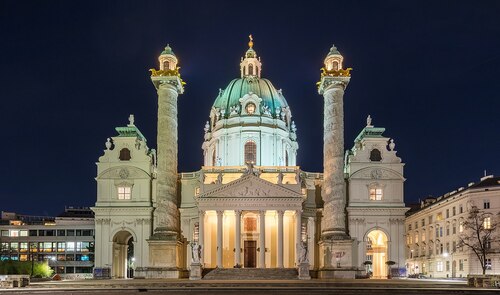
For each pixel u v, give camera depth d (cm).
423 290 5097
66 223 13562
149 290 5256
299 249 7644
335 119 8356
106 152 9369
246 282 6238
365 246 9025
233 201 8569
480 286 5750
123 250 9706
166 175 8331
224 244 9050
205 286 5684
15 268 9056
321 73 8719
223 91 11238
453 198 10912
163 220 8238
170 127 8438
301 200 8569
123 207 9156
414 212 13488
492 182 10419
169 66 8681
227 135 10356
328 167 8325
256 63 11262
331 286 5662
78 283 6312
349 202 9169
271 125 10381
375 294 4816
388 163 9281
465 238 9588
